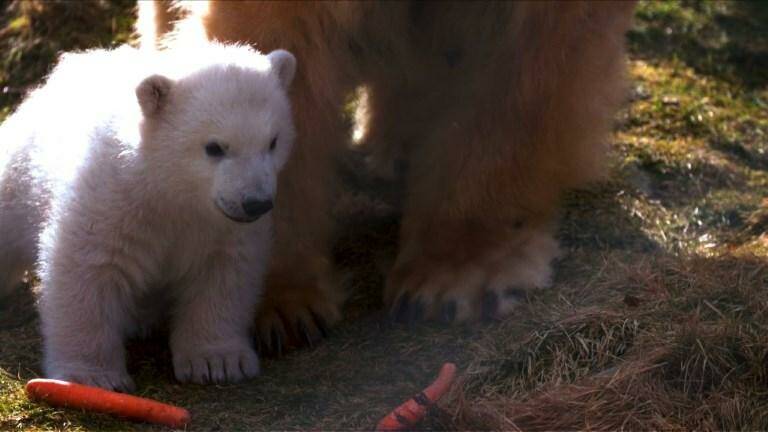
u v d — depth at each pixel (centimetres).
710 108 720
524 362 472
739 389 447
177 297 478
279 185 521
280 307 509
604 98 563
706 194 634
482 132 542
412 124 617
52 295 448
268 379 473
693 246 572
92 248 442
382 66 581
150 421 432
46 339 455
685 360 456
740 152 684
